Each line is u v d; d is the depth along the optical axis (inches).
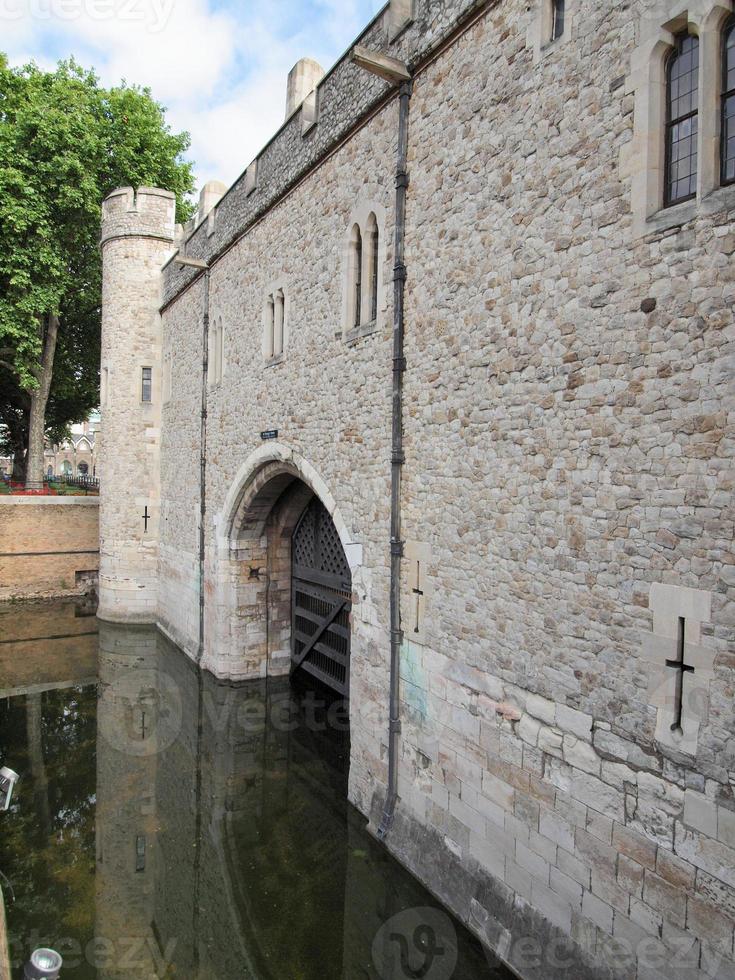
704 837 127.6
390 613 226.4
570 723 157.8
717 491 127.8
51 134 593.9
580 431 156.5
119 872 235.9
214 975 188.7
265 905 213.9
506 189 178.5
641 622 141.9
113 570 558.9
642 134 141.3
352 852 232.1
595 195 153.0
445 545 201.8
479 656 187.5
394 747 223.9
